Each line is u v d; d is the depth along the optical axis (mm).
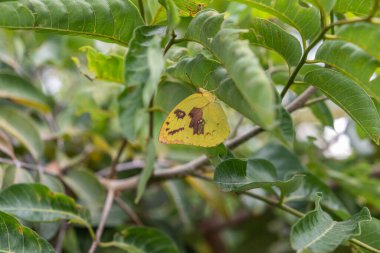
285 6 408
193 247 771
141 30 408
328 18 411
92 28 437
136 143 654
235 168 435
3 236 427
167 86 464
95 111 655
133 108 399
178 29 446
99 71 504
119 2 437
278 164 596
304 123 792
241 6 502
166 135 422
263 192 668
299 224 408
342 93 422
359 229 409
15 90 630
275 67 571
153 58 379
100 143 669
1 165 549
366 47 382
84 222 502
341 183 653
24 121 596
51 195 489
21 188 480
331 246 401
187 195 729
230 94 392
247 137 514
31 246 434
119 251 653
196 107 422
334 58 407
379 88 396
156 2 441
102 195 587
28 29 425
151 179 567
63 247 627
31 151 590
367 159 783
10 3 413
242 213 825
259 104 332
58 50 677
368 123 423
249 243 880
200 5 431
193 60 417
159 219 731
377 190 639
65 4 427
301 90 522
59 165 603
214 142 429
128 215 631
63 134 668
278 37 431
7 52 695
